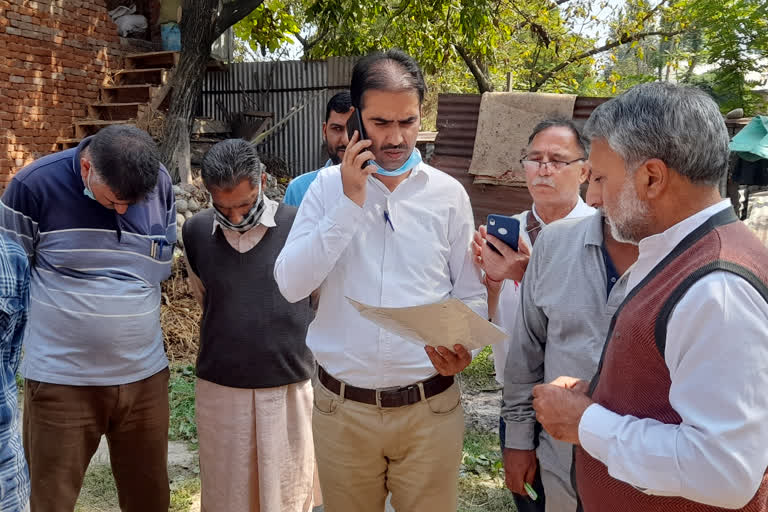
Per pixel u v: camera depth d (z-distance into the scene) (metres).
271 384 2.86
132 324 2.74
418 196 2.27
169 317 6.44
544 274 2.21
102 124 9.48
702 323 1.31
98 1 9.96
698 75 15.30
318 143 11.14
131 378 2.78
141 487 2.96
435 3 10.94
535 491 2.40
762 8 12.42
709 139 1.41
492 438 4.54
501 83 15.95
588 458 1.62
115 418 2.80
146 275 2.83
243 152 2.66
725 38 12.76
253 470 2.93
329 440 2.32
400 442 2.29
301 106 10.48
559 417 1.63
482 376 5.67
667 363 1.40
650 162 1.45
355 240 2.24
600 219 2.11
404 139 2.12
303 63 11.08
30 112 9.16
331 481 2.36
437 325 1.92
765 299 1.29
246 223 2.75
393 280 2.23
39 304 2.67
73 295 2.65
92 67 9.91
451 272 2.41
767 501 1.38
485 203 8.35
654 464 1.36
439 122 8.59
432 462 2.30
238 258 2.82
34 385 2.67
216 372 2.86
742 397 1.26
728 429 1.26
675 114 1.42
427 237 2.27
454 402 2.36
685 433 1.32
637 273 1.58
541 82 14.60
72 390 2.67
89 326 2.65
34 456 2.68
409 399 2.25
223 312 2.84
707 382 1.29
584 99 7.68
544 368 2.31
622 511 1.54
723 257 1.34
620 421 1.47
